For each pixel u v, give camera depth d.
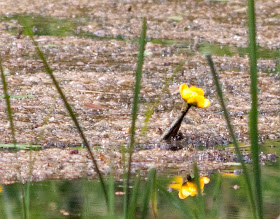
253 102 2.70
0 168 5.32
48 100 7.68
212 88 8.66
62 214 4.23
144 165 5.52
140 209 4.31
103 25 13.02
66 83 8.59
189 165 5.60
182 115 6.15
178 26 13.18
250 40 2.67
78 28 12.61
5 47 10.70
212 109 7.57
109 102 7.73
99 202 4.51
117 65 9.80
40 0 16.00
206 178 5.25
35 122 6.73
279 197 4.67
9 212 4.21
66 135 6.32
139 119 7.00
